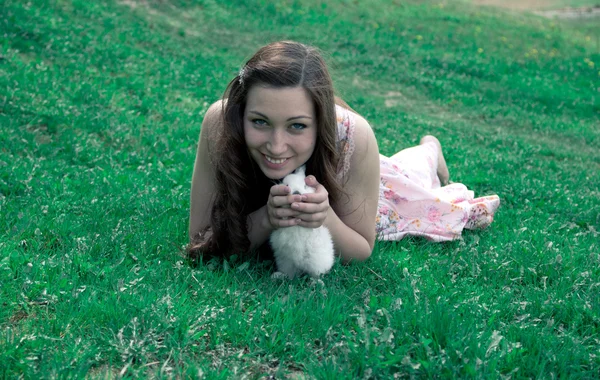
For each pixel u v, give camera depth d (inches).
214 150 131.8
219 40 461.1
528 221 192.1
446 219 170.9
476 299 132.0
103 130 251.1
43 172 194.9
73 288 123.6
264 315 120.8
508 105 428.1
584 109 442.9
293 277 139.3
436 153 198.4
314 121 120.6
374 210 143.5
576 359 110.3
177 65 377.7
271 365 108.3
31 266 129.1
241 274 137.9
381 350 107.8
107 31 398.0
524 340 116.0
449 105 416.8
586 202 223.1
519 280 146.7
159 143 246.8
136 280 129.0
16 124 236.7
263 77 114.9
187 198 187.5
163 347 109.2
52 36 344.5
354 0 629.9
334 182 130.4
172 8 492.1
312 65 118.1
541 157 320.8
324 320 118.6
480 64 502.6
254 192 134.9
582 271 151.6
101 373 101.7
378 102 400.5
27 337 107.7
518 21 691.4
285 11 547.8
